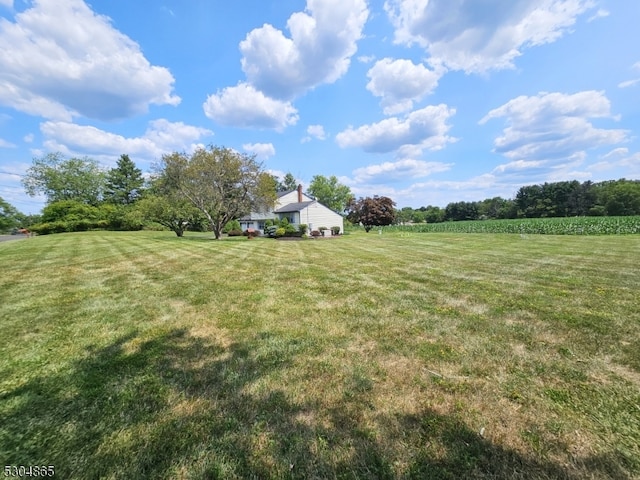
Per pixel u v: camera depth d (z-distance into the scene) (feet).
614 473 4.56
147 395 6.72
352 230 120.67
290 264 26.40
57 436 5.42
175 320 11.98
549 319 11.59
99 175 131.13
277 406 6.30
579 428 5.55
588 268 22.22
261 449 5.09
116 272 22.61
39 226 98.48
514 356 8.58
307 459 4.88
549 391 6.81
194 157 60.03
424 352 8.92
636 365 7.96
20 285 18.26
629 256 28.30
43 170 118.32
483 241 49.47
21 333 10.61
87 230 105.81
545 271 21.33
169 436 5.40
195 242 52.44
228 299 15.08
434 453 4.96
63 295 15.89
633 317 11.64
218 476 4.56
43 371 7.88
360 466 4.73
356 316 12.34
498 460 4.80
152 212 71.00
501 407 6.22
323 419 5.86
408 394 6.73
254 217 107.76
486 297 14.85
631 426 5.58
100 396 6.70
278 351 9.08
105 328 11.12
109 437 5.39
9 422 5.78
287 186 181.16
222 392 6.84
